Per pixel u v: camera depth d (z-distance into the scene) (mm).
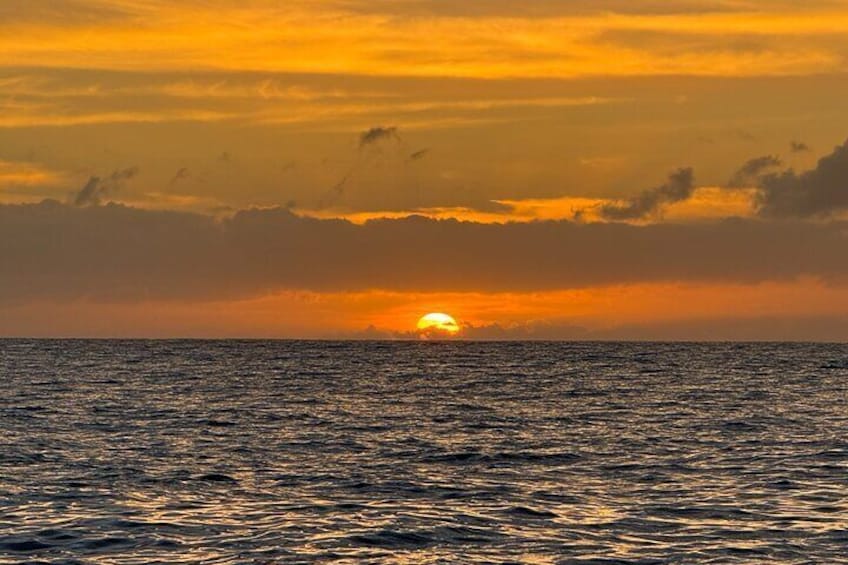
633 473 54969
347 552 37156
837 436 72312
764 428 78188
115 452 62031
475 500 46969
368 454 62625
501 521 42312
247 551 37125
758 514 43531
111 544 38000
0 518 42000
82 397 105312
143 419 83438
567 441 69625
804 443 68062
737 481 52062
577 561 36156
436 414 90438
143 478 52250
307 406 98000
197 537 39156
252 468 56250
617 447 66188
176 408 94000
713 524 41656
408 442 69000
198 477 52875
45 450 62062
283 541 38594
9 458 58219
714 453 63000
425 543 38562
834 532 40094
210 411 91375
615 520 42500
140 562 35625
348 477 53438
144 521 41781
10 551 36844
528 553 37188
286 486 50531
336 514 43531
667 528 41000
